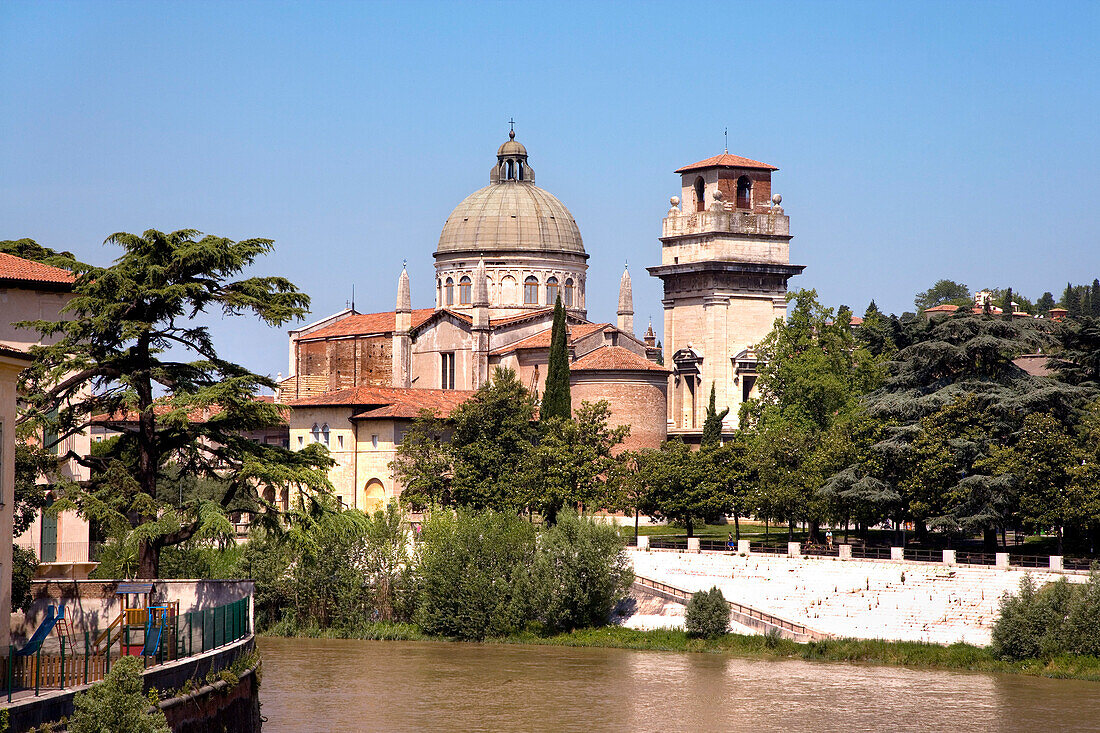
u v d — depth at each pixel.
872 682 90.25
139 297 70.75
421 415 137.75
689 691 87.62
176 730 47.56
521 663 98.69
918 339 140.00
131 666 41.88
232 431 76.38
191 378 73.69
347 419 149.38
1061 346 129.50
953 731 76.25
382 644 108.88
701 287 180.62
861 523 119.62
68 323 71.00
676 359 181.62
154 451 73.31
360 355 177.00
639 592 113.50
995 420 112.75
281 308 72.81
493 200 184.75
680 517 132.50
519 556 113.50
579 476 130.25
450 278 184.00
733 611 108.06
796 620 106.69
